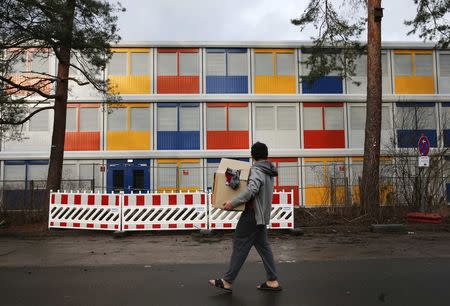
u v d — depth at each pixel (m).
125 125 23.08
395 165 14.83
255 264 7.69
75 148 22.73
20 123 14.73
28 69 21.14
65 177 22.30
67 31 12.75
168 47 23.45
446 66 24.41
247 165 5.82
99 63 14.02
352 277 6.53
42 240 11.42
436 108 24.09
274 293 5.60
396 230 12.34
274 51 23.91
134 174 22.75
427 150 13.12
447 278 6.43
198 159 23.08
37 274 7.03
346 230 12.59
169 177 22.73
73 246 10.30
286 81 23.83
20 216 14.18
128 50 23.28
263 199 5.60
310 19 17.30
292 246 10.02
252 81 23.67
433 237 11.30
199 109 23.42
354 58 18.09
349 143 23.81
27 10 12.18
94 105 22.91
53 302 5.32
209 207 12.23
